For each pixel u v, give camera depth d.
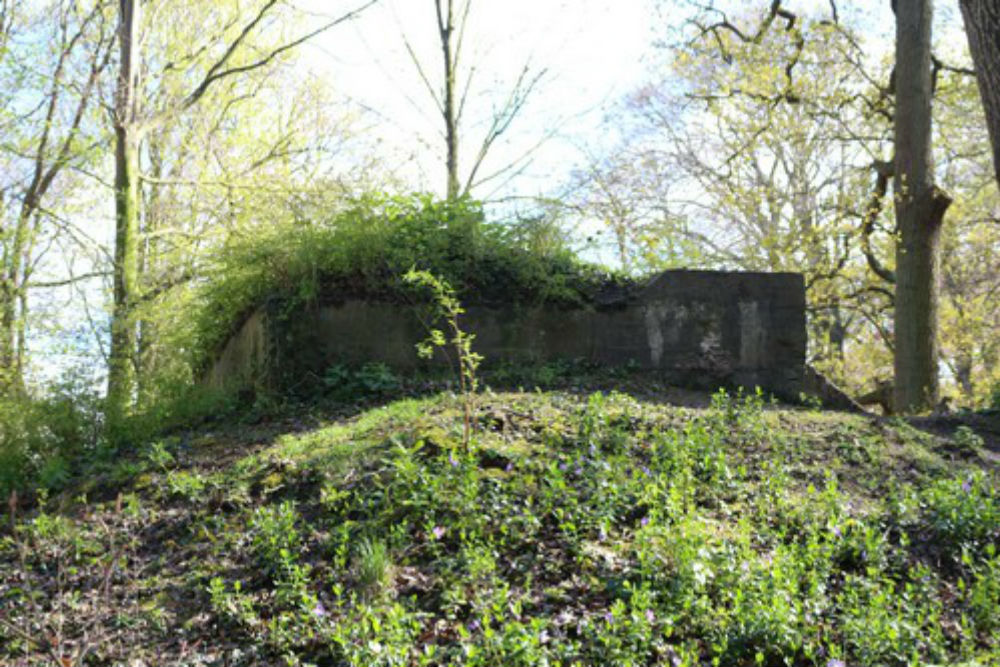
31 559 6.11
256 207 14.11
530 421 7.46
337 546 5.63
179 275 13.66
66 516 6.85
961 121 21.81
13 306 13.25
